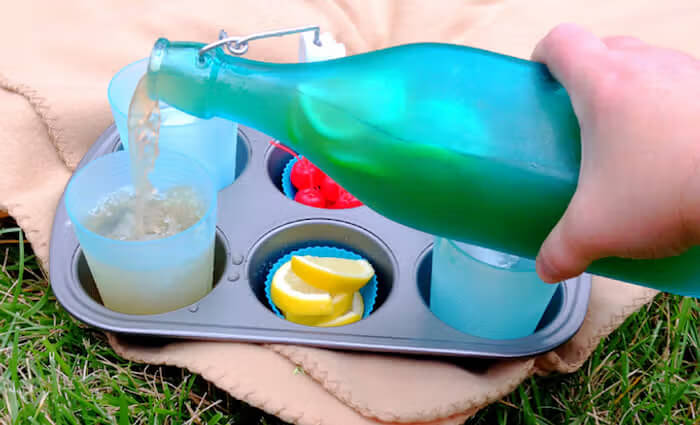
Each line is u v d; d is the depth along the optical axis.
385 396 0.86
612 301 1.01
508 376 0.90
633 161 0.56
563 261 0.61
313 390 0.87
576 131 0.67
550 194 0.68
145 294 0.91
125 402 0.88
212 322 0.92
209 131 1.05
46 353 0.97
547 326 0.94
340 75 0.76
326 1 1.44
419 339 0.91
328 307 0.96
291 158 1.26
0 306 1.00
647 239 0.57
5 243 1.12
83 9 1.35
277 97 0.75
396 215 0.81
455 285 0.89
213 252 0.99
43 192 1.09
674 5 1.49
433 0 1.48
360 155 0.75
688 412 1.00
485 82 0.71
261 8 1.41
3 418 0.88
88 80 1.26
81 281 0.98
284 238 1.08
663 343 1.08
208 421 0.93
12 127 1.13
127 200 0.97
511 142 0.68
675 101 0.55
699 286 0.73
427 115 0.71
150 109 0.81
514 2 1.49
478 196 0.72
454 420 0.88
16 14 1.31
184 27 1.37
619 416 0.99
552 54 0.68
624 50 0.66
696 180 0.53
